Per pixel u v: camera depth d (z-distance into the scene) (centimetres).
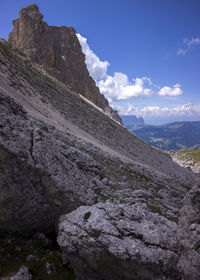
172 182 4450
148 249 929
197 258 886
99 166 2277
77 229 988
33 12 12188
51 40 12388
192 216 1016
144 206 1645
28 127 1355
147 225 1057
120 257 870
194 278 874
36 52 11550
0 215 1027
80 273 987
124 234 966
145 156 7619
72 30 14262
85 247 938
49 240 1154
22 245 1073
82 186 1425
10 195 1020
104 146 5272
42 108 4728
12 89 4253
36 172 1124
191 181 5231
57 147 1480
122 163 3619
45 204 1159
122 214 1104
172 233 1045
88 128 6359
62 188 1195
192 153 17562
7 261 953
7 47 7869
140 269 888
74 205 1251
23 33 11875
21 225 1119
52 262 1017
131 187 2495
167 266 902
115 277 948
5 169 1020
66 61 13225
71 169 1464
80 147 3150
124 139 8144
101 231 941
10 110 1633
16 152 1054
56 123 4241
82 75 14075
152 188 2917
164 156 10319
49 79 8331
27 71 6844
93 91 15300
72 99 8200
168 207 2047
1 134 1108
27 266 954
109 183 2188
